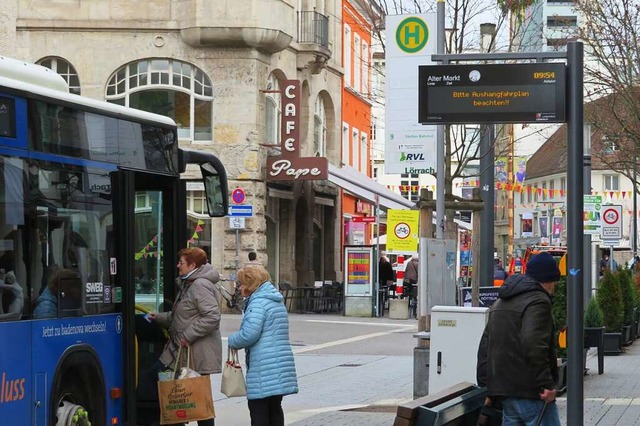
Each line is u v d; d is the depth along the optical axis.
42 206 11.31
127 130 13.21
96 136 12.48
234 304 42.78
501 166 50.56
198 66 44.81
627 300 31.66
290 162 45.50
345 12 60.19
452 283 18.55
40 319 11.14
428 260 18.08
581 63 12.12
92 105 12.46
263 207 45.50
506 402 10.07
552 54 13.15
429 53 19.14
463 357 16.06
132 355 12.81
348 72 61.91
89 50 44.59
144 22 44.56
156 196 14.41
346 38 61.47
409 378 23.08
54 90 11.74
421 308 18.14
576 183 11.60
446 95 12.79
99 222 12.41
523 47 32.53
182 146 44.69
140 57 44.59
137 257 14.32
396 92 19.30
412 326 39.00
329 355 28.23
